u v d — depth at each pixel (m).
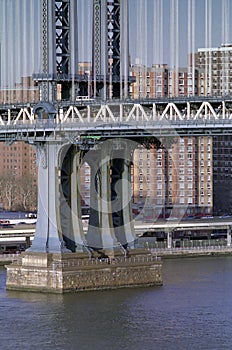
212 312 190.88
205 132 198.50
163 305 196.00
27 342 174.50
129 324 183.62
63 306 195.12
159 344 173.12
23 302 198.38
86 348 171.50
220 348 170.62
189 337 176.25
